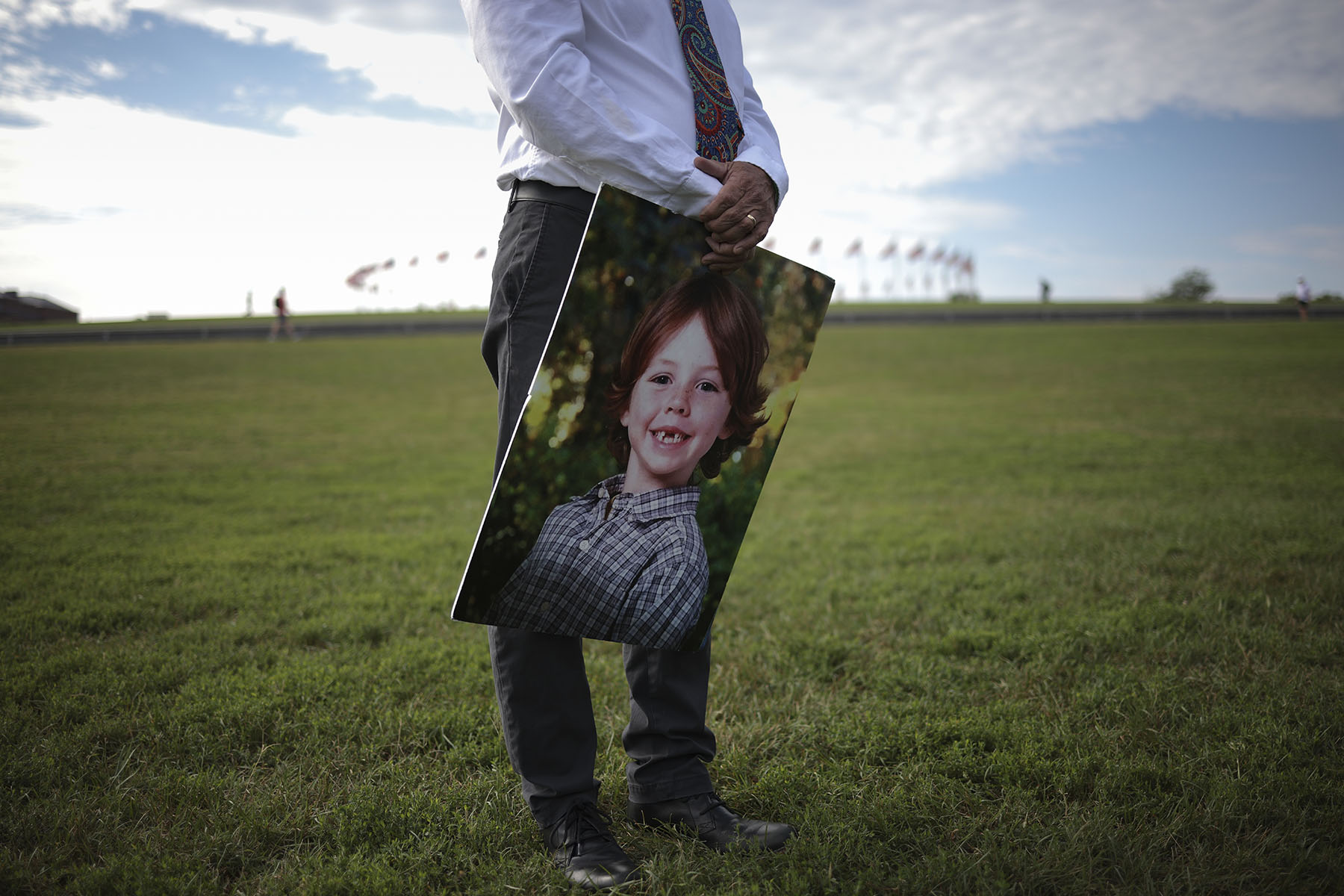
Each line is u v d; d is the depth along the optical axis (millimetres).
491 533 1465
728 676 2781
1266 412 11984
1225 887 1549
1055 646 2951
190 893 1555
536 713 1666
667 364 1588
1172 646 2873
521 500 1476
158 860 1645
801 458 9602
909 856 1667
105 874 1569
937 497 7035
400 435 11586
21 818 1782
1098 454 8977
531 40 1488
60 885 1587
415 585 4098
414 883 1582
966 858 1641
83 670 2760
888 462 9086
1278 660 2715
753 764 2152
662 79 1654
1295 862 1602
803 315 1769
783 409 1781
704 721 1844
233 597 3752
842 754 2188
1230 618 3168
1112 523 5293
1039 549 4715
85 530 5402
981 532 5383
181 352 24812
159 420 12602
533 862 1654
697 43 1734
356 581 4180
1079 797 1934
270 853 1720
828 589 4020
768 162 1681
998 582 4000
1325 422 10703
